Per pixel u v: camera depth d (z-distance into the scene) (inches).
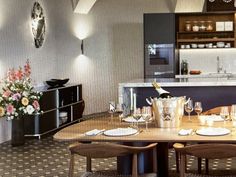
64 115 309.0
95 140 119.7
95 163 206.4
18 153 230.7
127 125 141.9
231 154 105.0
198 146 106.5
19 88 237.9
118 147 109.7
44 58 333.1
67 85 324.2
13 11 281.1
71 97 327.0
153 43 341.1
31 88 245.6
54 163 207.6
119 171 150.9
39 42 322.7
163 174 152.8
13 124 249.4
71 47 372.5
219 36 360.8
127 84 220.4
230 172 183.8
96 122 149.9
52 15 351.3
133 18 387.5
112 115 161.9
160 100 136.3
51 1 348.8
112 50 390.9
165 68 341.1
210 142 114.9
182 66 362.6
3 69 266.4
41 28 326.0
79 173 188.5
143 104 223.1
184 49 363.9
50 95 286.2
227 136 118.8
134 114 141.1
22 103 237.6
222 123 142.4
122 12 387.9
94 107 390.3
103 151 110.5
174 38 339.0
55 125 296.0
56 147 245.3
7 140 270.5
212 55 365.4
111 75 392.2
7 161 212.5
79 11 374.9
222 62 364.5
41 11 326.0
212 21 359.9
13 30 281.0
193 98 223.3
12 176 185.0
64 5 364.5
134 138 119.1
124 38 389.7
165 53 340.8
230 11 350.6
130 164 149.0
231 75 343.9
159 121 136.6
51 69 347.6
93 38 386.3
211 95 222.2
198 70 364.2
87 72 385.1
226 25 353.7
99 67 389.7
